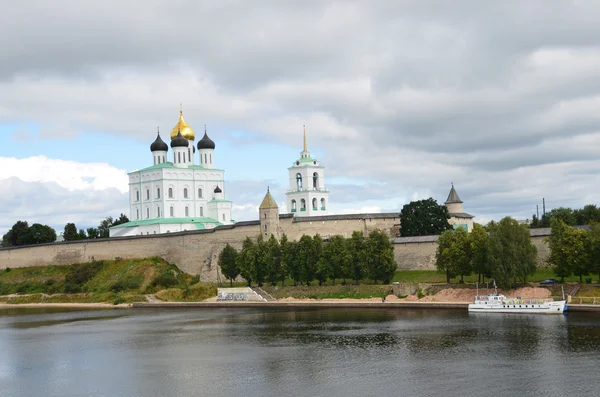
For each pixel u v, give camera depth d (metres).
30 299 192.75
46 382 86.06
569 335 96.62
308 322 122.94
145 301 174.12
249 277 166.50
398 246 161.88
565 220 196.88
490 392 73.44
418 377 80.06
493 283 133.00
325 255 153.62
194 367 90.12
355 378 81.00
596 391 72.31
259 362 91.00
